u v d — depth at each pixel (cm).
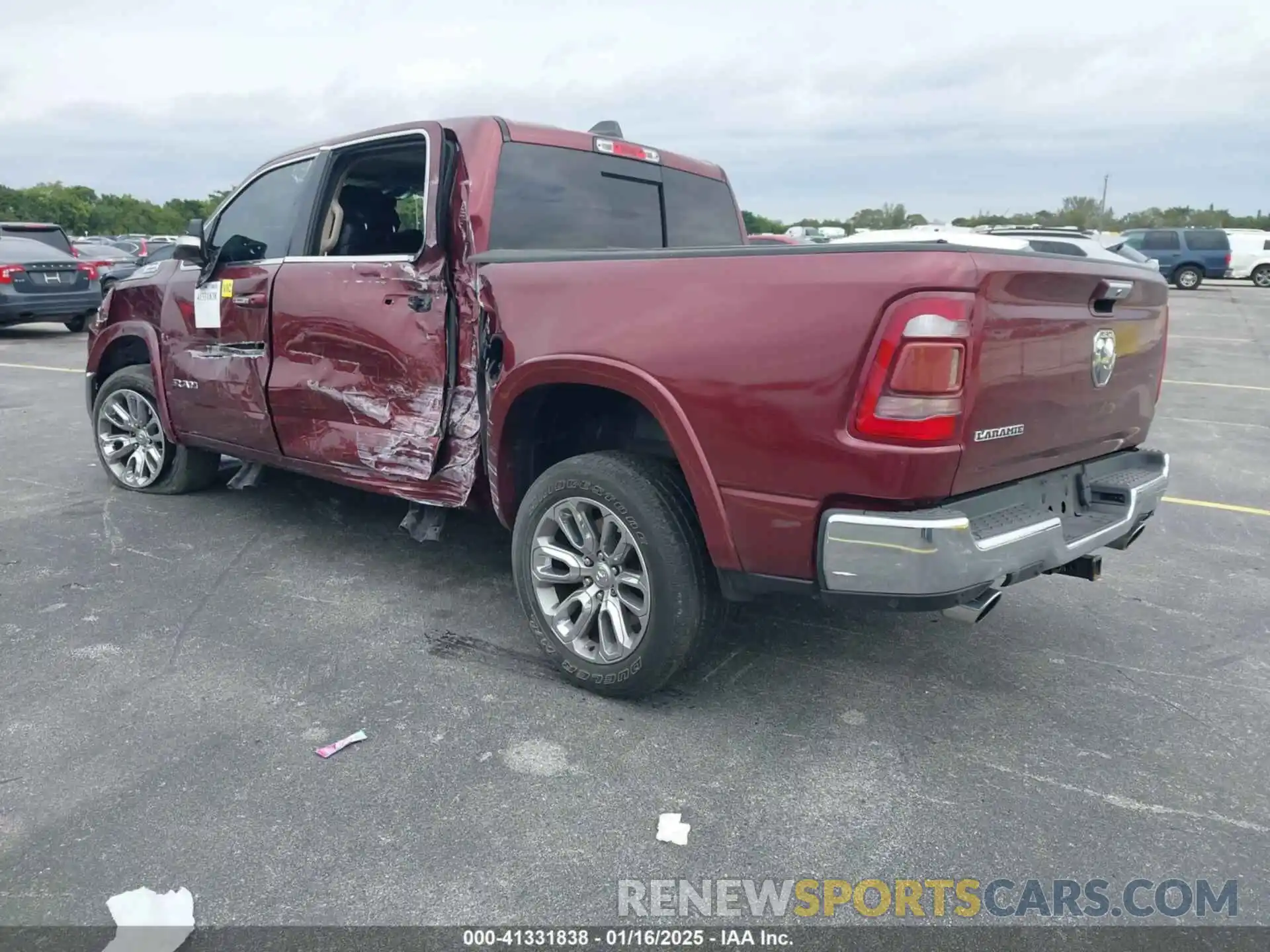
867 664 366
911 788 283
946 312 245
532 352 330
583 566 332
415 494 393
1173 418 919
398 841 253
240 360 462
